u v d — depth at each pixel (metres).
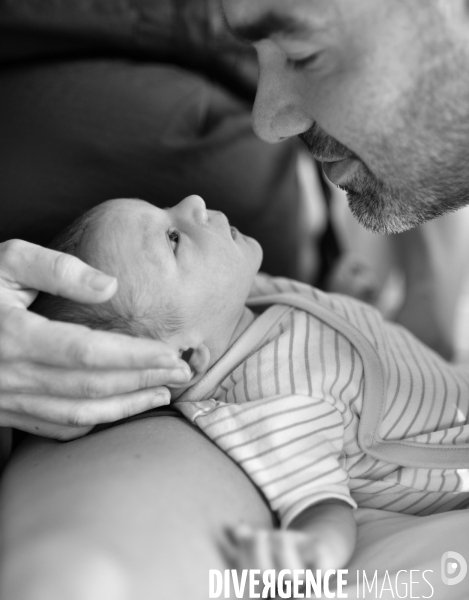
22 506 0.76
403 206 0.96
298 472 0.91
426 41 0.80
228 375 1.09
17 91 1.39
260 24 0.83
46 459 0.86
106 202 1.12
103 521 0.70
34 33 1.52
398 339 1.25
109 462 0.80
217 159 1.41
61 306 0.99
